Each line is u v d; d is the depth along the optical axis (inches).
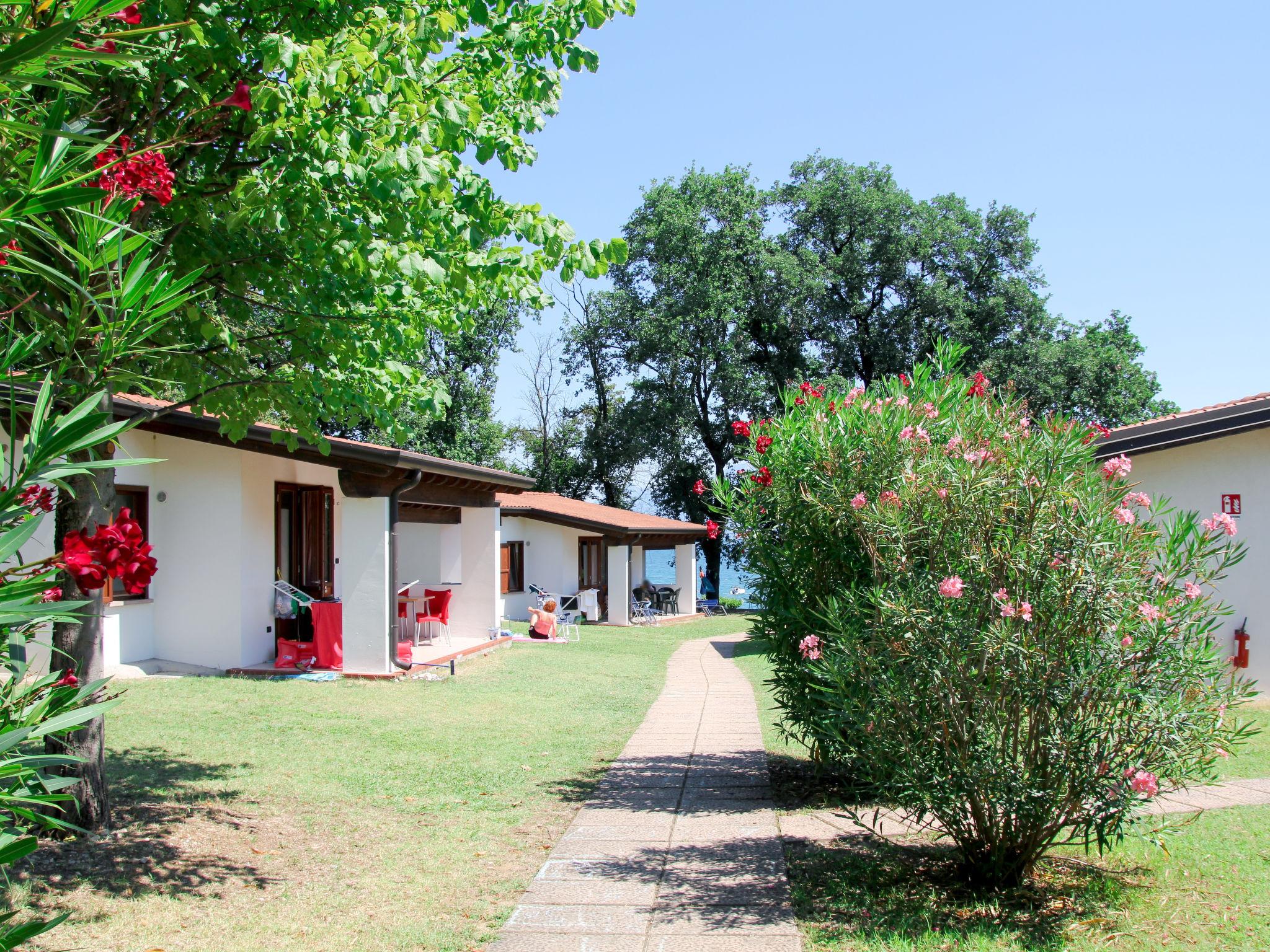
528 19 236.8
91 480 227.9
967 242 1485.0
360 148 206.8
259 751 344.2
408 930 186.2
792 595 290.8
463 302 274.7
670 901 202.5
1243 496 434.6
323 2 216.4
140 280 104.2
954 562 196.4
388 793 295.7
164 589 521.0
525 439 1828.2
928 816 257.6
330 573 629.0
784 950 173.8
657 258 1552.7
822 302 1499.8
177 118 233.6
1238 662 427.8
